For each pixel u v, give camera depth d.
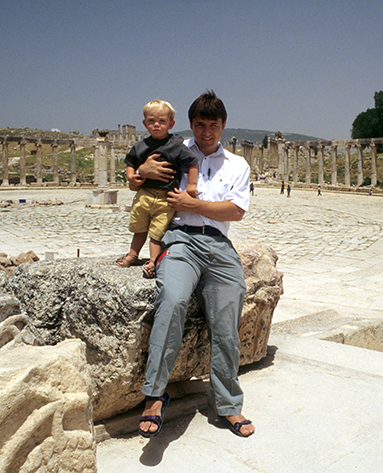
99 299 2.91
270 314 4.03
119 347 2.84
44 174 75.94
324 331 5.66
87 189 57.06
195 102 3.27
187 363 3.35
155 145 3.24
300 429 3.00
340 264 13.44
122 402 3.04
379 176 68.81
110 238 17.86
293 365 4.20
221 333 3.02
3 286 2.92
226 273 3.04
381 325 6.23
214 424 3.11
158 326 2.73
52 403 1.96
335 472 2.55
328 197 45.41
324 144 60.06
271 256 4.12
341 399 3.45
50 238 17.48
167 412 3.21
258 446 2.81
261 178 67.62
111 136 113.44
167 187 3.19
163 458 2.69
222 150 3.37
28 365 1.90
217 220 3.14
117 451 2.78
